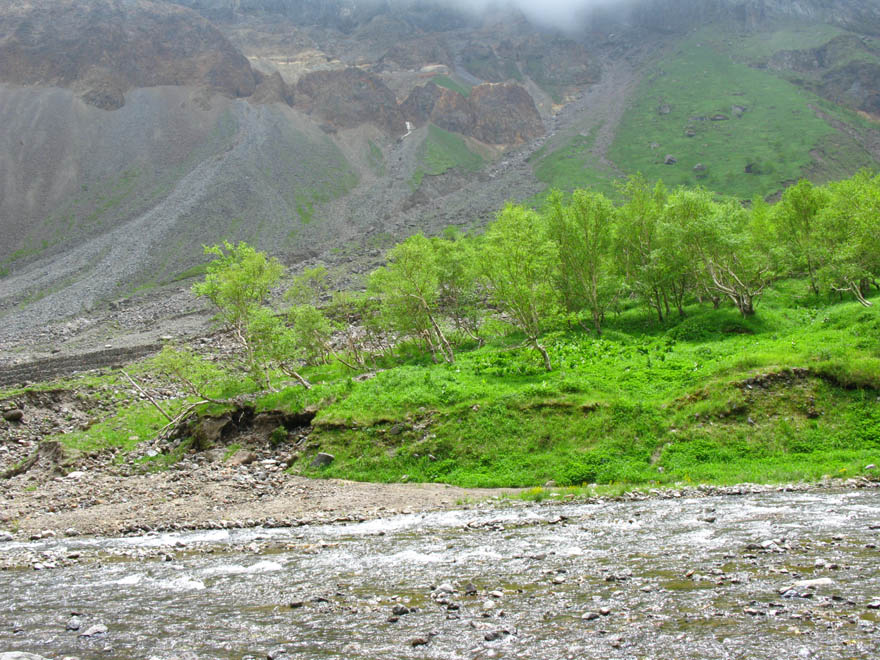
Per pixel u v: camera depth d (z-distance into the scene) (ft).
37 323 428.97
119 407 190.08
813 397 108.88
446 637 34.65
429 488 104.53
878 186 195.72
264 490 109.29
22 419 175.73
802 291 205.16
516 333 191.72
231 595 48.06
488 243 158.81
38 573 62.18
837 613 33.71
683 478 95.91
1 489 130.21
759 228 213.46
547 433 112.47
